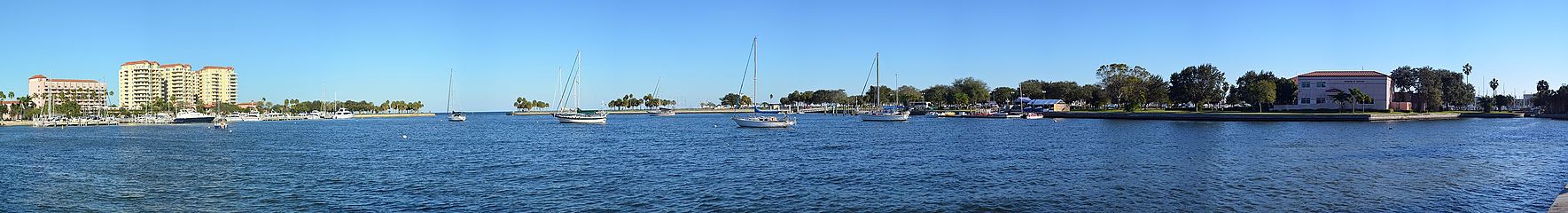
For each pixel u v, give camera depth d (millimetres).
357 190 38938
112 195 37906
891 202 34250
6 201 36281
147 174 46969
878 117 153125
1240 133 91688
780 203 34156
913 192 37344
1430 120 138000
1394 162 50906
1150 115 152125
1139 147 66188
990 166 49188
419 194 37312
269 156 60562
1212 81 185375
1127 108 184875
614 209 33062
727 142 76562
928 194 36500
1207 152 60344
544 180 42281
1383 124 116875
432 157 58469
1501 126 109812
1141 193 36469
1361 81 160500
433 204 34500
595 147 69688
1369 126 110500
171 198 36875
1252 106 174500
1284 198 34844
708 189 38469
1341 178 41938
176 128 133250
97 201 35969
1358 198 34656
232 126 148875
